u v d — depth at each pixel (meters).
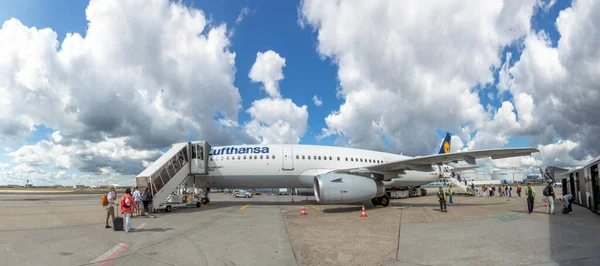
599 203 15.00
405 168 19.78
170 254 7.86
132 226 12.38
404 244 8.99
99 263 6.99
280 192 68.19
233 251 8.20
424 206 21.09
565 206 15.32
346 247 8.69
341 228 11.91
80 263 6.96
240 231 11.24
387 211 17.91
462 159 18.52
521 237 9.56
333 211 18.14
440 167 29.31
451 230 11.06
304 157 21.92
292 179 21.81
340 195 17.69
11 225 12.41
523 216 14.53
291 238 9.97
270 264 7.01
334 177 18.12
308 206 21.98
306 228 11.94
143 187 16.83
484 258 7.32
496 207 19.75
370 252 8.10
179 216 15.77
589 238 9.30
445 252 7.98
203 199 24.11
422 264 6.98
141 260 7.28
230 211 18.30
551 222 12.55
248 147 22.14
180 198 19.52
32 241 9.23
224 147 22.45
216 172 21.69
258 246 8.80
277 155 21.67
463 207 20.00
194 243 9.16
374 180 19.61
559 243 8.66
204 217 15.33
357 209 19.25
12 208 20.70
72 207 21.67
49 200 32.38
